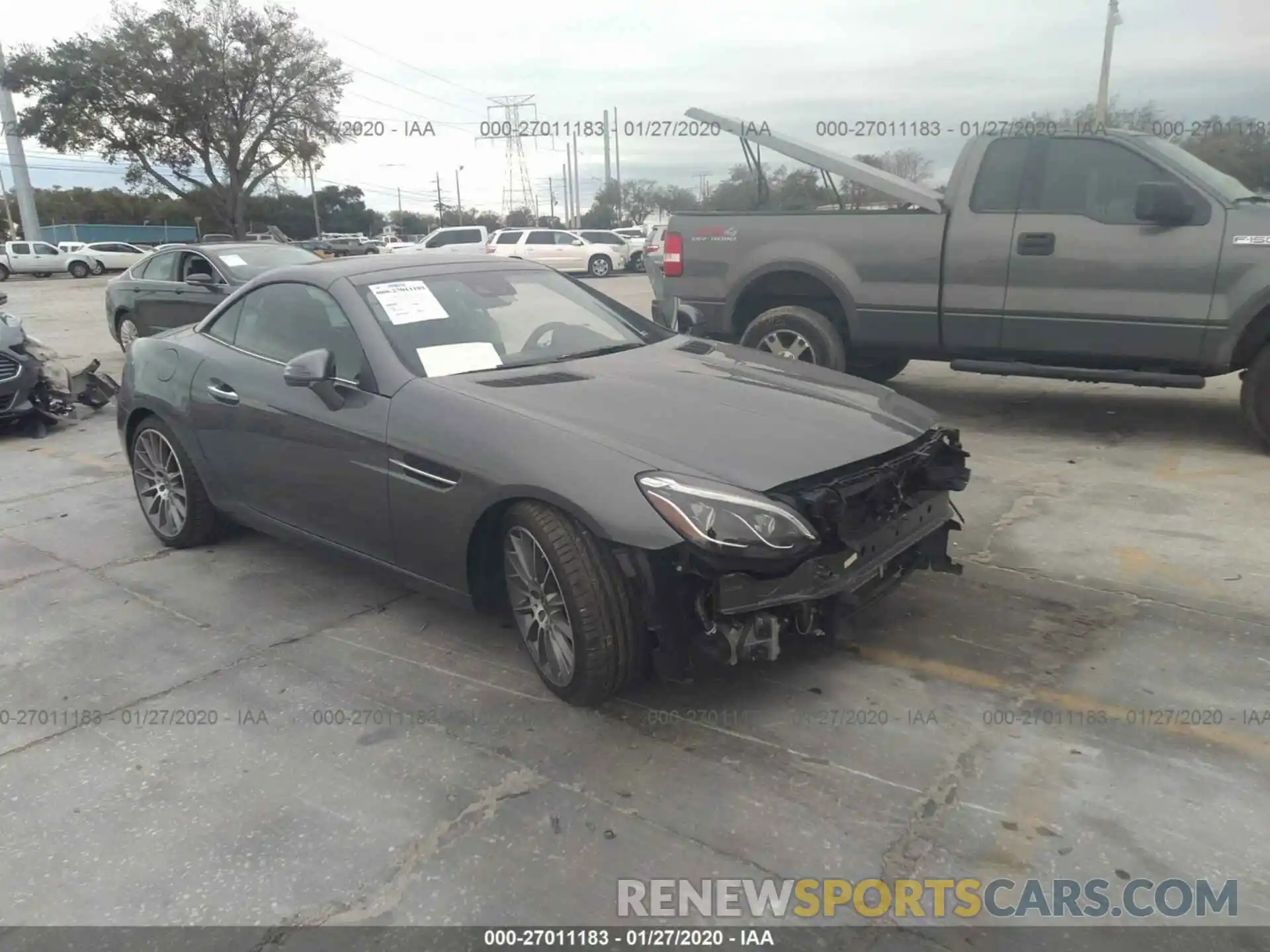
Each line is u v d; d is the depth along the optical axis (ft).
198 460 14.96
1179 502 16.80
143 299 36.06
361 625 12.95
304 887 7.98
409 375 11.81
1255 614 12.46
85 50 120.37
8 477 21.15
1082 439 21.40
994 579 13.75
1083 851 8.14
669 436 10.19
